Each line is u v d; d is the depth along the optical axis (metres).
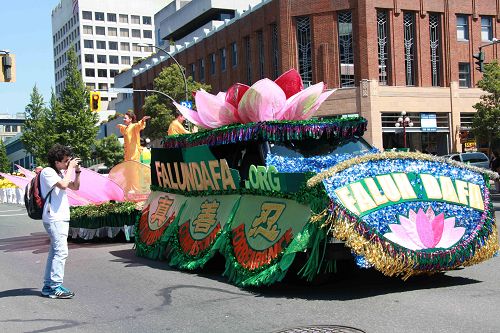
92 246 11.81
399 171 6.41
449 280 6.82
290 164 7.08
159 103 40.22
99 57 126.25
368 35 36.12
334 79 37.06
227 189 7.83
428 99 37.97
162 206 9.71
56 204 6.90
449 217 6.44
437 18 38.91
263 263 6.55
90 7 125.50
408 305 5.70
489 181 7.00
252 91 7.74
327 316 5.46
